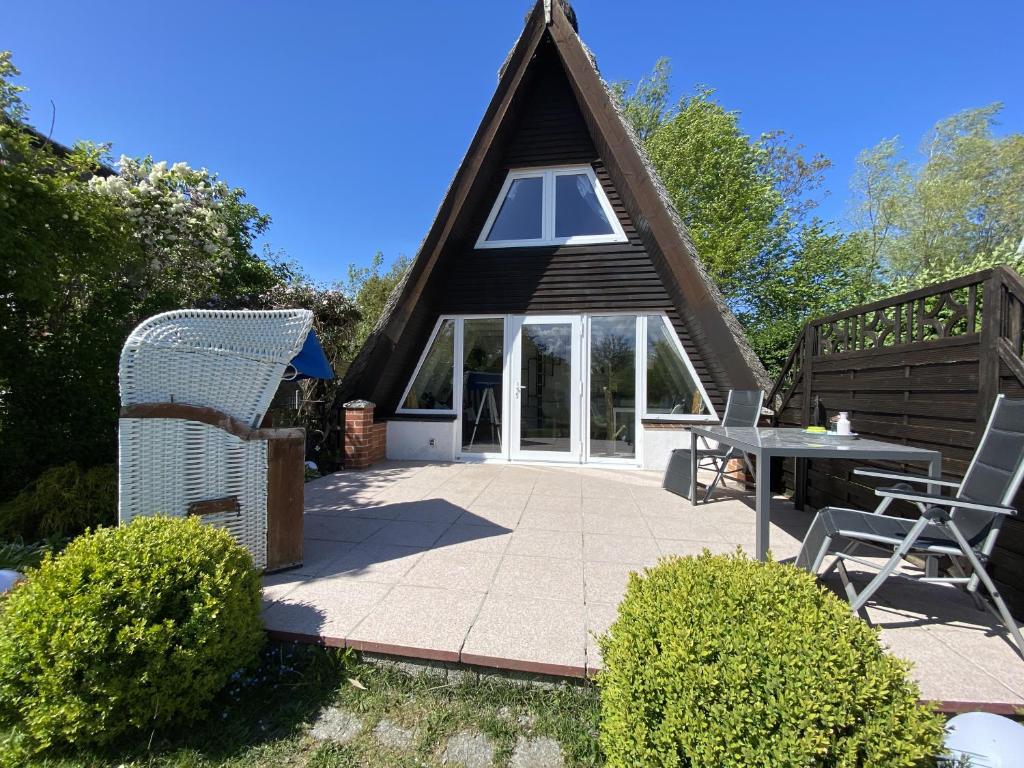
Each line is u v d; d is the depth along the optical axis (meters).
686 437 6.50
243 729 1.83
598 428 6.87
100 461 4.55
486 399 7.20
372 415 6.71
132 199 5.43
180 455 2.70
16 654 1.70
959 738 1.56
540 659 2.01
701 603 1.49
